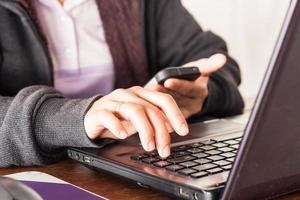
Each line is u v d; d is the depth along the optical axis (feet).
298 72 1.81
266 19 7.95
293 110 1.90
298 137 1.99
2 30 4.43
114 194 2.53
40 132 2.97
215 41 5.24
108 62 4.97
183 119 2.58
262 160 1.96
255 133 1.86
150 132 2.49
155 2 5.32
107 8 4.97
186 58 5.19
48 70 4.51
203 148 2.73
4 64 4.44
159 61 5.39
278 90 1.81
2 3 4.24
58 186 2.52
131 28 5.10
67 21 4.76
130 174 2.49
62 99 3.12
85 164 2.85
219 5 7.61
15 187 2.02
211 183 2.19
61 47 4.78
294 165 2.08
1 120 3.07
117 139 2.96
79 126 2.81
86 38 4.89
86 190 2.50
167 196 2.47
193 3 7.39
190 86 3.45
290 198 2.39
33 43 4.44
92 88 4.93
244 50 7.91
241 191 2.00
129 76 5.12
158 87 3.26
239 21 7.80
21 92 3.15
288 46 1.75
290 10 1.73
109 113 2.64
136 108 2.56
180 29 5.33
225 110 4.10
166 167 2.43
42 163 3.01
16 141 3.02
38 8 4.67
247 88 8.00
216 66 3.51
